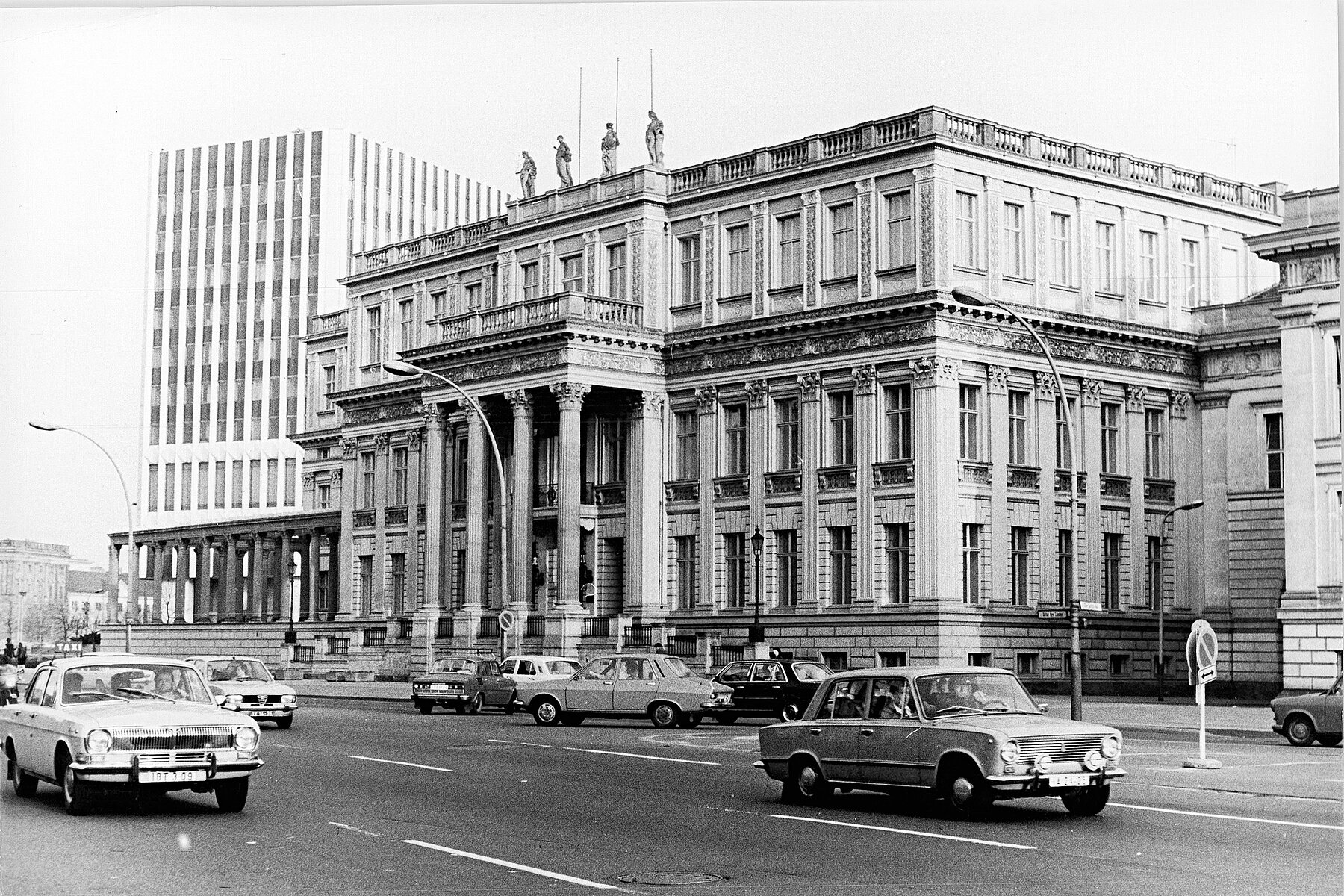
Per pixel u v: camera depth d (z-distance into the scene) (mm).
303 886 16094
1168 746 35688
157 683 23234
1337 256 50656
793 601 61750
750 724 45750
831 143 61594
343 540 84625
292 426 126812
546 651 65125
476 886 16016
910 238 58406
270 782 26172
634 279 66938
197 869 17125
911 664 56781
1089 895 15500
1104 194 62625
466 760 30547
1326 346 50812
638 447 66562
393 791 24719
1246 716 46656
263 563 103562
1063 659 59688
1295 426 51219
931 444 57000
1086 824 20734
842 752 22344
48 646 124062
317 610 97750
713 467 64938
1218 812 22094
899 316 58094
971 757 20750
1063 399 42250
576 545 64750
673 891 15734
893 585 58438
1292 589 50844
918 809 22328
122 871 16984
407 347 81312
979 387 58594
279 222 127875
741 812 22094
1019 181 59938
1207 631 29922
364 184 125688
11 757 24031
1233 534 63656
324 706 56750
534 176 74375
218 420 129250
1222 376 64500
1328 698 35469
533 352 66188
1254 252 52219
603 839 19406
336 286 125812
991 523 58219
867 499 58969
